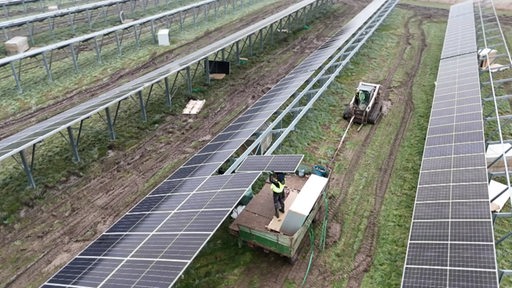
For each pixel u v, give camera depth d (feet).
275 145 65.26
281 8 172.76
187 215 44.73
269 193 54.90
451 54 106.93
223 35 135.33
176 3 179.42
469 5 162.30
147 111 84.94
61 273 39.45
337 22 154.81
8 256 50.39
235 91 95.96
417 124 81.87
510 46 124.57
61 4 166.61
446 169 56.13
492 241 41.29
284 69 109.29
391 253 50.88
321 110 86.58
